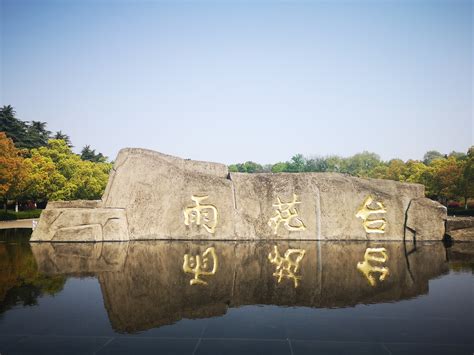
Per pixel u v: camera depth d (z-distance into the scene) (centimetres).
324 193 1619
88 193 4112
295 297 705
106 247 1318
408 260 1123
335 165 8325
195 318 581
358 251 1298
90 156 6956
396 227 1611
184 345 471
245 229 1577
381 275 906
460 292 750
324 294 727
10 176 2995
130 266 988
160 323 557
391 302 678
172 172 1569
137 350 455
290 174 1647
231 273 912
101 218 1467
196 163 1633
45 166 3591
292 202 1608
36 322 557
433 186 4275
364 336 507
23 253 1184
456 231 1602
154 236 1533
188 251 1251
